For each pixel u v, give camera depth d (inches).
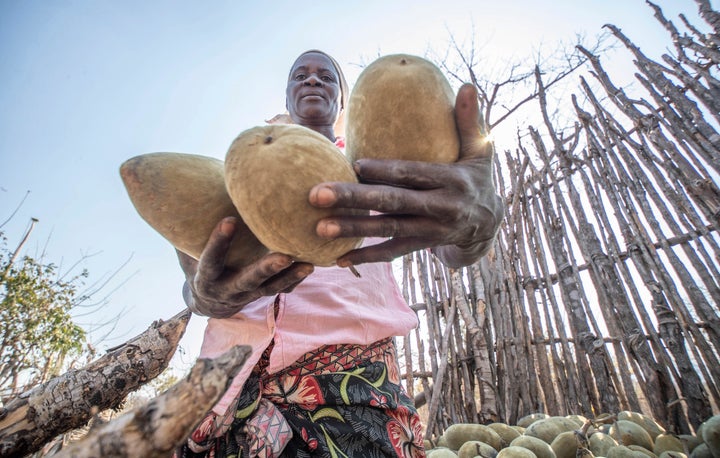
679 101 165.5
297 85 74.4
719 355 138.8
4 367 294.8
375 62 41.6
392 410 51.6
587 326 167.9
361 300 56.5
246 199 31.9
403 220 31.9
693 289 148.0
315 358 51.4
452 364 185.2
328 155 33.5
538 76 211.6
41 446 60.4
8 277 305.9
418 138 37.0
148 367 70.8
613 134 181.9
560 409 163.6
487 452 118.2
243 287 35.1
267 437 45.6
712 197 148.9
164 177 35.0
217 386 24.2
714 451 103.9
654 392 146.0
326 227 29.8
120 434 22.8
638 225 163.6
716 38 157.5
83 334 334.3
